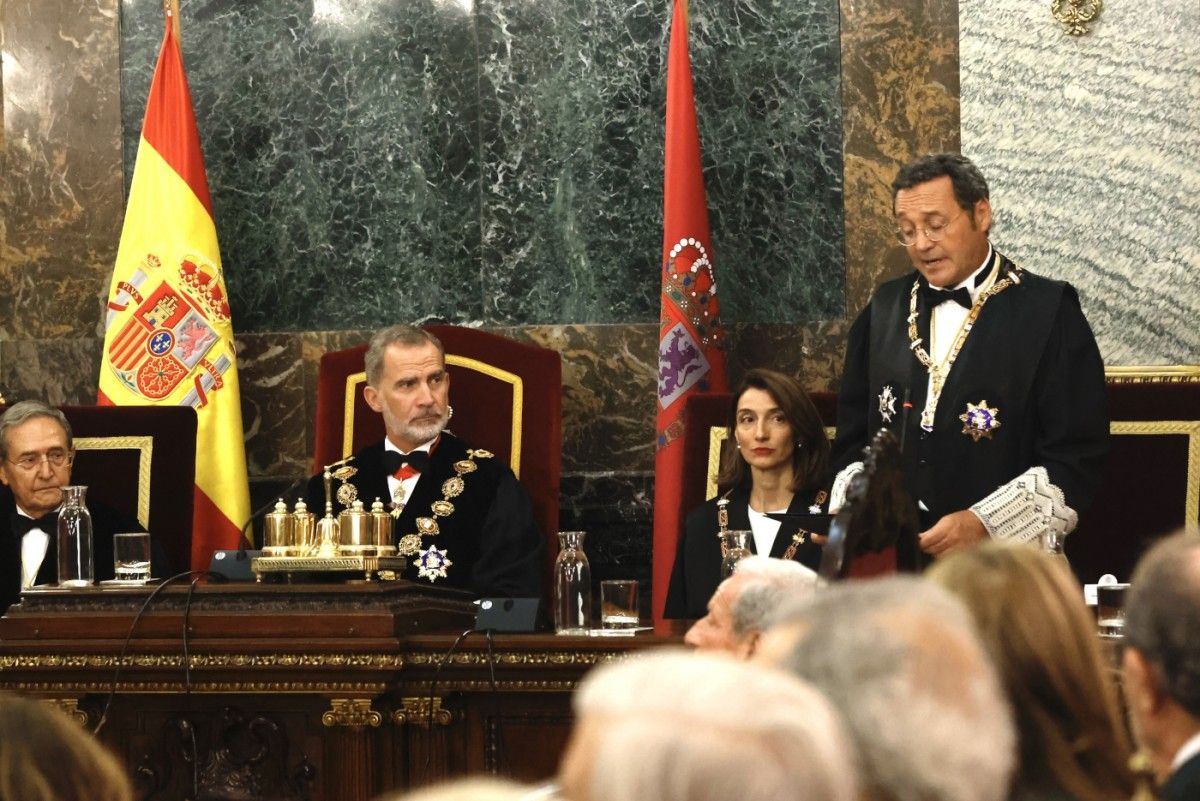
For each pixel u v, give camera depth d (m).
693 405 7.39
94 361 8.61
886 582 1.66
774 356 8.38
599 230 8.48
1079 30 7.98
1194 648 2.31
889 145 8.27
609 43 8.45
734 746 1.20
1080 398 6.00
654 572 7.76
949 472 6.02
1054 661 2.26
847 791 1.22
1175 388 7.16
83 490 5.69
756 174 8.38
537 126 8.50
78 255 8.59
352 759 5.09
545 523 7.52
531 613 5.37
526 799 2.04
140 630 5.19
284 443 8.59
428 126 8.54
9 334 8.64
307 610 5.14
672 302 7.89
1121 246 7.96
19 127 8.62
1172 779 2.32
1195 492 7.06
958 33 8.19
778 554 6.34
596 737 1.24
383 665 5.02
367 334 8.56
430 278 8.55
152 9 8.59
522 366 7.68
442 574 7.04
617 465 8.49
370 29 8.56
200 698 5.20
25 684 5.26
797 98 8.34
